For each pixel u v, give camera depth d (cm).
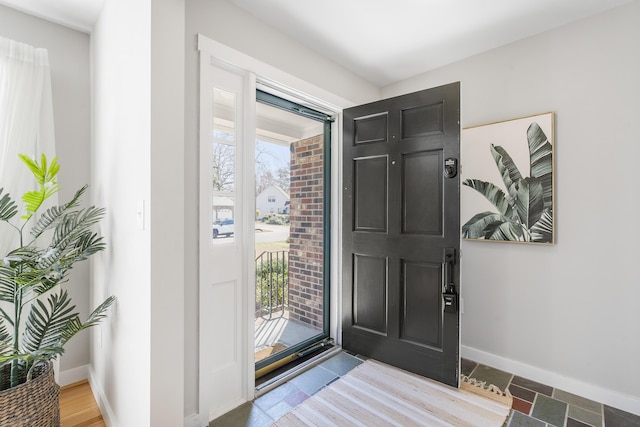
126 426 148
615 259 182
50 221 163
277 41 204
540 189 206
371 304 236
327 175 273
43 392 142
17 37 191
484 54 234
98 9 192
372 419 165
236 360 183
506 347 221
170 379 134
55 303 161
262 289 290
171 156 136
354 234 246
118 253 163
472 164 236
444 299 198
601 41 186
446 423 161
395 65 255
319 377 208
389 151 227
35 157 189
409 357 215
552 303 203
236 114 185
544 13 188
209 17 168
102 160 192
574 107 195
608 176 184
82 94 216
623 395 177
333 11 187
